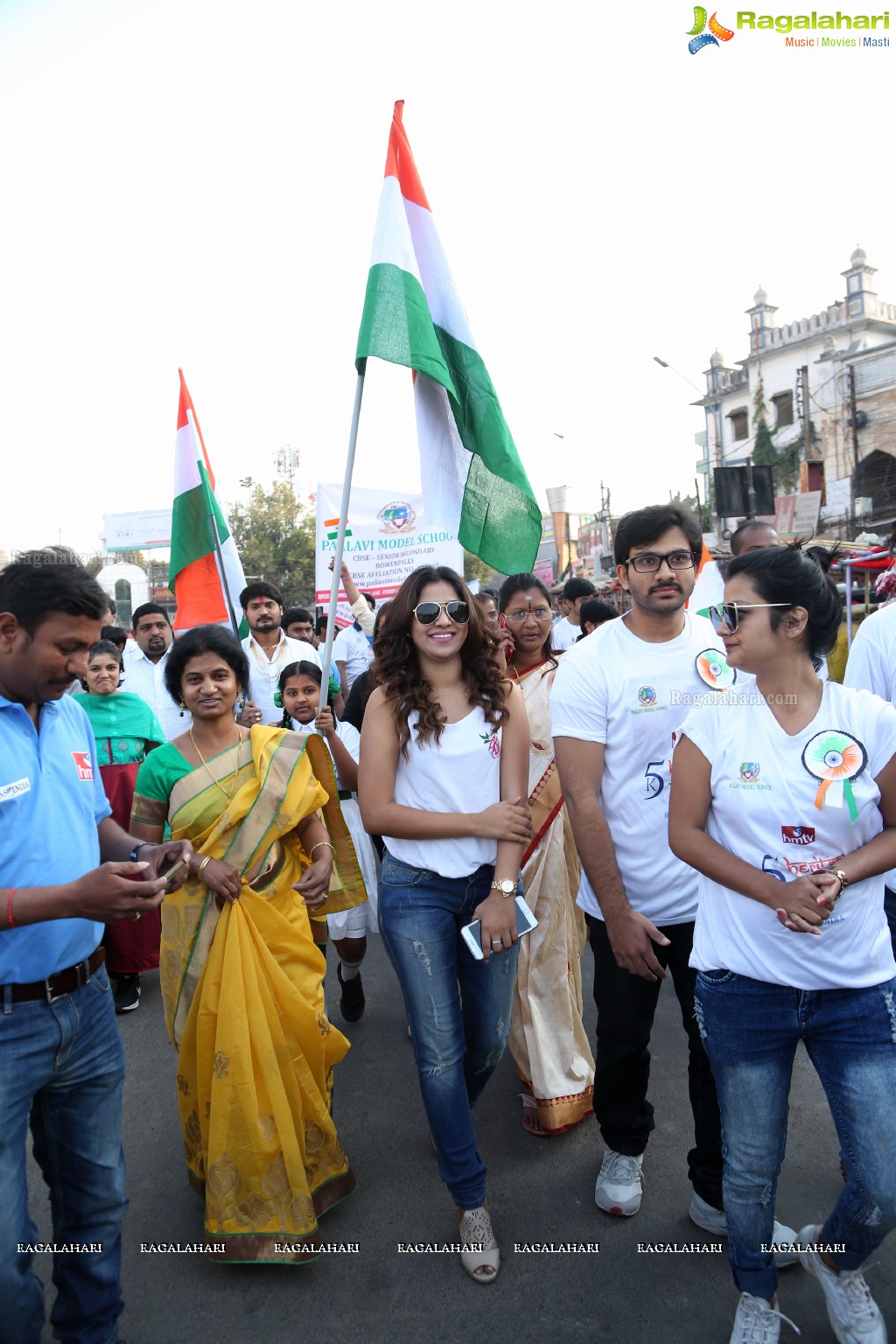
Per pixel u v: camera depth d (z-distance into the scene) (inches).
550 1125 114.5
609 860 93.7
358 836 153.5
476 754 99.2
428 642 97.6
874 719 73.1
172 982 100.4
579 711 96.1
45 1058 74.2
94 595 74.1
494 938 93.8
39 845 73.9
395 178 119.6
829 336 1079.0
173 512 186.4
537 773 120.3
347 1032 148.6
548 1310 87.4
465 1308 88.0
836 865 71.4
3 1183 70.5
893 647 104.6
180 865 90.4
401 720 99.0
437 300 123.8
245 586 215.2
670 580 93.6
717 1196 95.0
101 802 87.9
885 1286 88.3
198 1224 103.3
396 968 98.2
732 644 73.9
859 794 71.4
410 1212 103.2
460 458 122.5
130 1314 89.3
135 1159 116.6
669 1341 82.9
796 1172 107.1
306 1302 90.0
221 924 98.3
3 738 73.3
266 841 101.0
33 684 74.2
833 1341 80.9
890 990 73.2
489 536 124.9
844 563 378.9
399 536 348.2
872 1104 71.4
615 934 92.9
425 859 97.2
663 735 95.3
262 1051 94.5
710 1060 78.9
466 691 100.7
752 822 73.8
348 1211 103.7
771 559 72.7
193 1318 88.6
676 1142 114.4
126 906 67.9
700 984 79.3
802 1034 74.4
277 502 1400.1
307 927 105.4
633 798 96.2
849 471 1075.9
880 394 1045.2
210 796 101.7
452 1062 94.7
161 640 226.5
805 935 72.3
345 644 286.5
